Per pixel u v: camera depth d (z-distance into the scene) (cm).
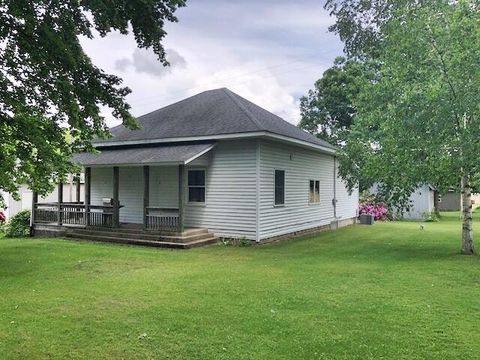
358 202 2317
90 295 679
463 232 1131
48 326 527
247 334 498
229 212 1355
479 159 962
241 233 1330
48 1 726
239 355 439
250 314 575
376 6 1327
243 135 1272
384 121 1121
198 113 1567
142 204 1545
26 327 523
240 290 711
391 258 1057
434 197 2669
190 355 440
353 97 1744
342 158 1359
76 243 1331
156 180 1511
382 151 1153
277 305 619
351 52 1450
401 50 1090
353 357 436
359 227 1988
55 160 902
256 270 890
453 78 1012
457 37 1000
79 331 509
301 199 1625
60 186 1558
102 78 850
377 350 453
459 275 835
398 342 476
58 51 730
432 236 1573
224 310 593
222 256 1086
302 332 505
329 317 562
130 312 584
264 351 450
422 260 1021
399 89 1093
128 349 456
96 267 918
